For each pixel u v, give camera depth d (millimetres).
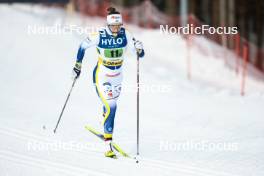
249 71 56594
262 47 72312
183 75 48156
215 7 72188
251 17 81250
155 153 21062
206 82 47500
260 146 23031
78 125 25219
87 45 20188
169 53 56125
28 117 26141
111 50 19969
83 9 70375
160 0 87188
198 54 57156
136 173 17875
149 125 26750
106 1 76625
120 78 20453
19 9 61938
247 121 29203
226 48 62938
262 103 36062
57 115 27219
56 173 17328
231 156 21000
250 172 18641
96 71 20453
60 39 49719
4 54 41750
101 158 19625
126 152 21047
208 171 18609
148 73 43750
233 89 46156
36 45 45562
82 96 33594
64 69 40188
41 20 56781
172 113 30547
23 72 38156
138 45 20547
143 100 34000
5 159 18594
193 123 27969
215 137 24703
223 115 30688
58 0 66500
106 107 20203
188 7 77562
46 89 34594
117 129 25406
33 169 17641
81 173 17500
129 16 70562
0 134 22188
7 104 28969
